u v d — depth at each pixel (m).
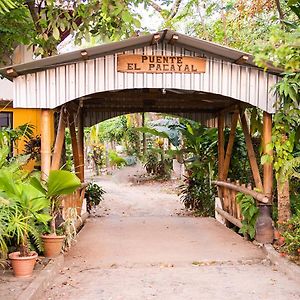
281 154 5.73
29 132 8.77
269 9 8.37
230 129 8.62
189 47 5.84
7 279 4.28
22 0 7.25
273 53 4.87
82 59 5.71
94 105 9.01
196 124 10.23
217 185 8.72
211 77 5.93
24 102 5.70
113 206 12.34
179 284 4.41
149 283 4.46
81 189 8.23
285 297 3.99
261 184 6.28
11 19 7.14
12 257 4.36
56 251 5.23
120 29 7.54
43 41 7.68
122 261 5.33
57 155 6.24
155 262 5.28
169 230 7.39
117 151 25.83
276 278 4.60
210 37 12.12
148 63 5.85
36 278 4.30
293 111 5.57
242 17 9.41
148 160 20.17
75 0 7.49
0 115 9.86
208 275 4.73
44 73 5.72
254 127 6.62
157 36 5.50
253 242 6.20
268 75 5.97
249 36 9.89
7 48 8.06
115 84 5.81
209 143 10.03
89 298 4.00
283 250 5.28
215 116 9.47
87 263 5.25
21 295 3.74
